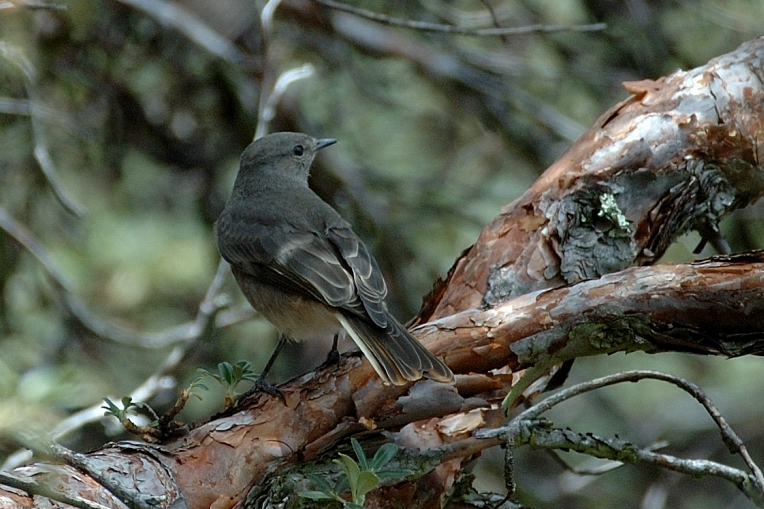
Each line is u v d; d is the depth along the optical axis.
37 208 13.69
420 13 14.48
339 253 8.77
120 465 6.32
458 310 7.85
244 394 7.23
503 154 16.12
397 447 6.54
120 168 13.77
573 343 7.16
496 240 8.07
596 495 14.23
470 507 7.14
